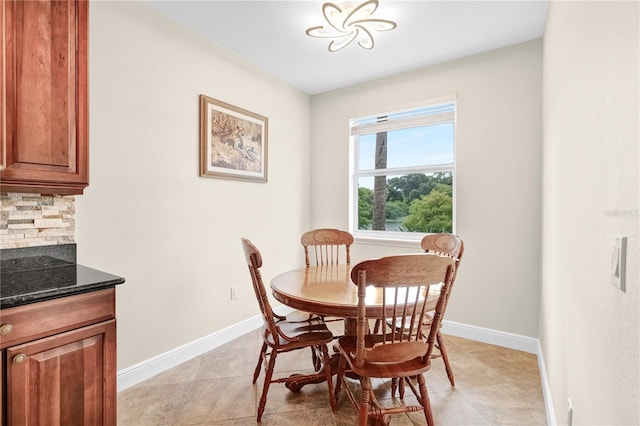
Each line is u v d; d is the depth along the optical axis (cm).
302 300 163
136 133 208
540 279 244
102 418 130
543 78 237
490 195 272
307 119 377
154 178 219
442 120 303
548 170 203
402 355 146
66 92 145
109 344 132
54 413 117
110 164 195
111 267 196
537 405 186
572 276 128
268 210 321
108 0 192
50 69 140
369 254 338
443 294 146
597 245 94
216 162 262
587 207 106
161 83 223
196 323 248
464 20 227
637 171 65
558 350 157
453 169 303
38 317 113
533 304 254
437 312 148
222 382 209
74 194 157
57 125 143
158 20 220
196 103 247
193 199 246
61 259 170
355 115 349
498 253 269
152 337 218
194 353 245
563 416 142
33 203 160
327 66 304
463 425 169
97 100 188
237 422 170
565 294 142
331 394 180
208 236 258
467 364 234
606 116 88
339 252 358
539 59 251
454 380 210
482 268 276
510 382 210
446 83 293
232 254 280
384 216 347
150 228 217
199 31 244
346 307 153
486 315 274
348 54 280
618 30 79
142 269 212
